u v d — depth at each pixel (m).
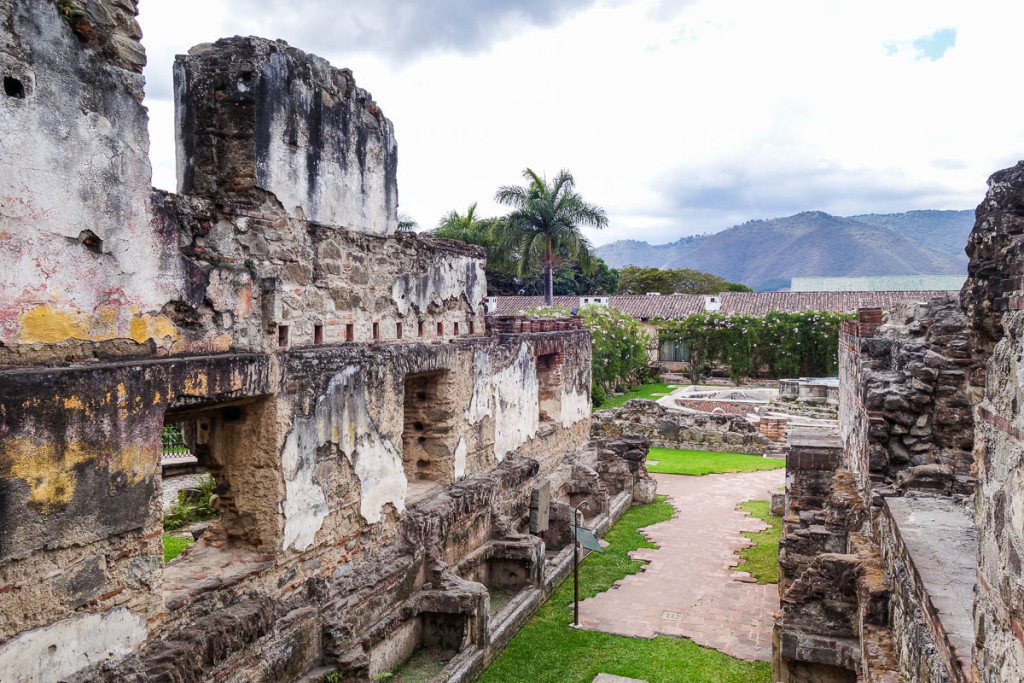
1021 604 2.96
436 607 8.36
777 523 15.29
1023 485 3.00
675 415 24.19
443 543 9.15
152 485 5.19
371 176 8.26
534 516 12.14
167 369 5.27
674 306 45.22
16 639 4.28
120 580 4.98
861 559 7.55
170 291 5.53
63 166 4.66
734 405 28.94
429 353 9.26
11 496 4.23
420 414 10.11
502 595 10.44
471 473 10.87
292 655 6.46
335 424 7.25
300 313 7.01
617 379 33.38
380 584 7.82
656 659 8.93
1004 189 4.57
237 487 6.60
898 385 9.73
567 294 50.00
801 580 7.73
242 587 6.20
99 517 4.79
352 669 6.82
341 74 7.71
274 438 6.46
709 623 10.11
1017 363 3.17
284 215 6.83
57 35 4.60
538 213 29.61
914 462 9.40
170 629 5.48
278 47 6.80
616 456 16.86
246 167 6.55
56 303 4.64
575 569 10.05
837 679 7.54
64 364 4.70
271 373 6.37
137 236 5.23
